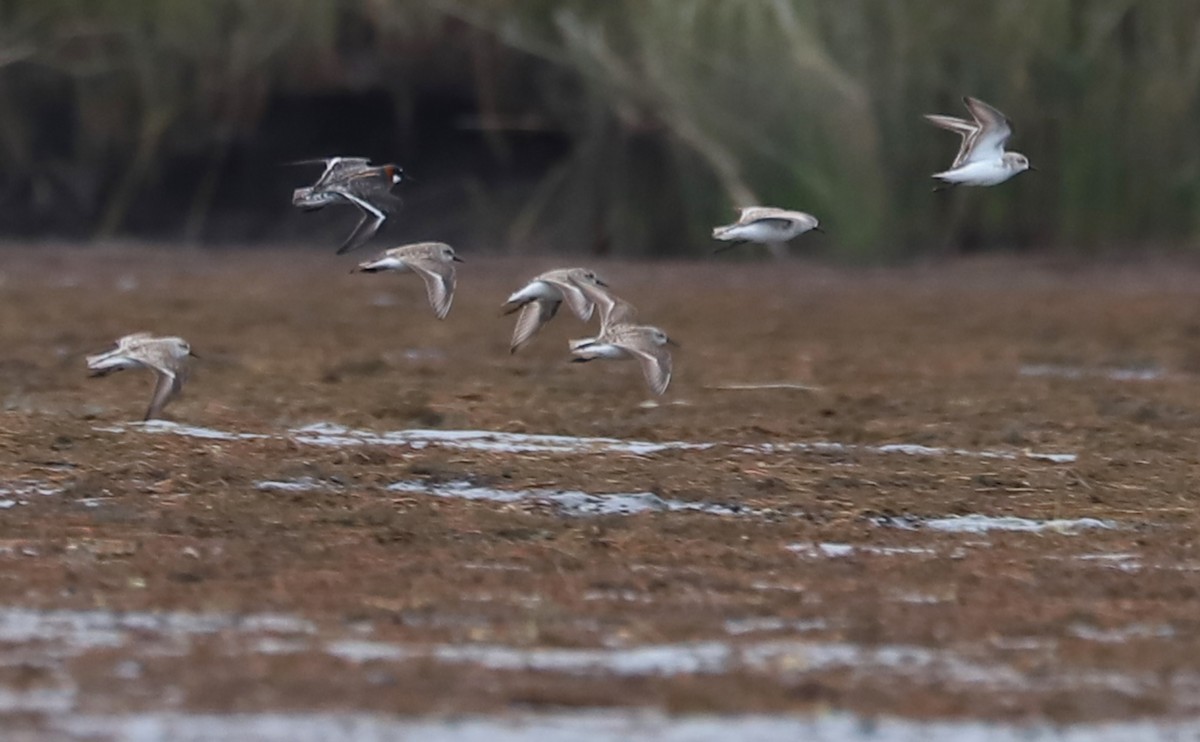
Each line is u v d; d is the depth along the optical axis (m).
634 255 32.41
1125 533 14.41
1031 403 19.72
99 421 17.27
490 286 28.83
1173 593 12.65
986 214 32.31
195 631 11.36
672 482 15.47
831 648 11.32
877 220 31.77
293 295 27.23
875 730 10.02
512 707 10.20
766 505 14.94
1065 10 32.31
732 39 32.25
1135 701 10.49
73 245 31.91
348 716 10.02
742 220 14.95
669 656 11.09
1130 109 32.50
